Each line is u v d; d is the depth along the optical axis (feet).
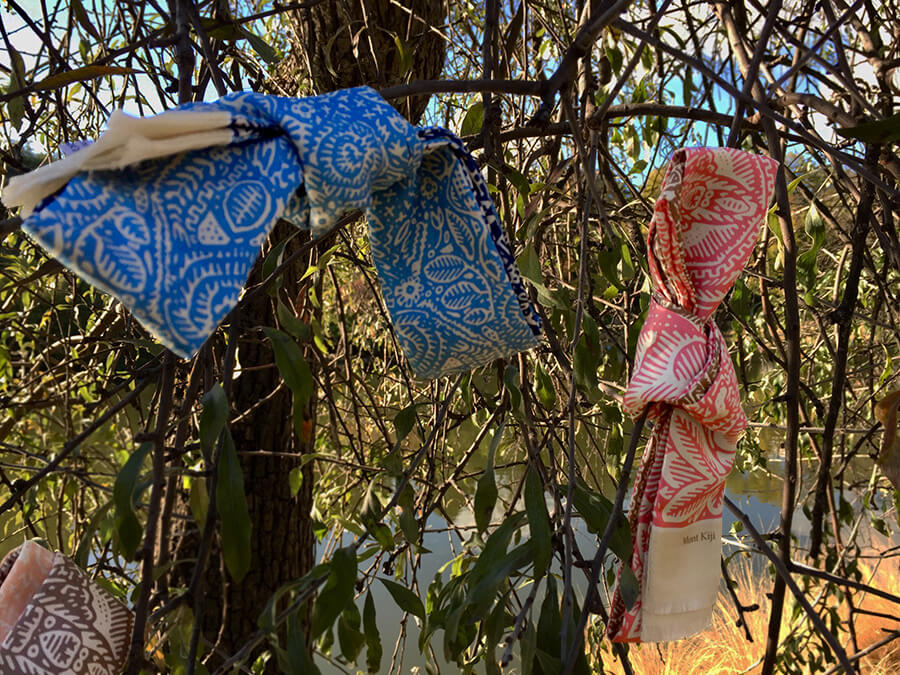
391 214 2.02
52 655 1.85
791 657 4.92
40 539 2.72
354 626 2.02
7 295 5.51
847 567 4.27
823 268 6.98
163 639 2.22
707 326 2.03
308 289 4.25
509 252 2.05
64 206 1.37
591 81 3.15
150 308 1.43
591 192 2.22
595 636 4.90
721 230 1.98
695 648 9.41
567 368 3.16
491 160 2.66
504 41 3.91
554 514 2.33
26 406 5.05
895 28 4.38
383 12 5.16
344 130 1.69
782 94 3.10
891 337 6.23
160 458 1.79
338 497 5.70
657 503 1.99
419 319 2.05
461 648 2.23
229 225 1.56
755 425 4.03
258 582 5.18
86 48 4.38
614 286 3.05
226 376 1.99
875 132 1.90
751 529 2.46
